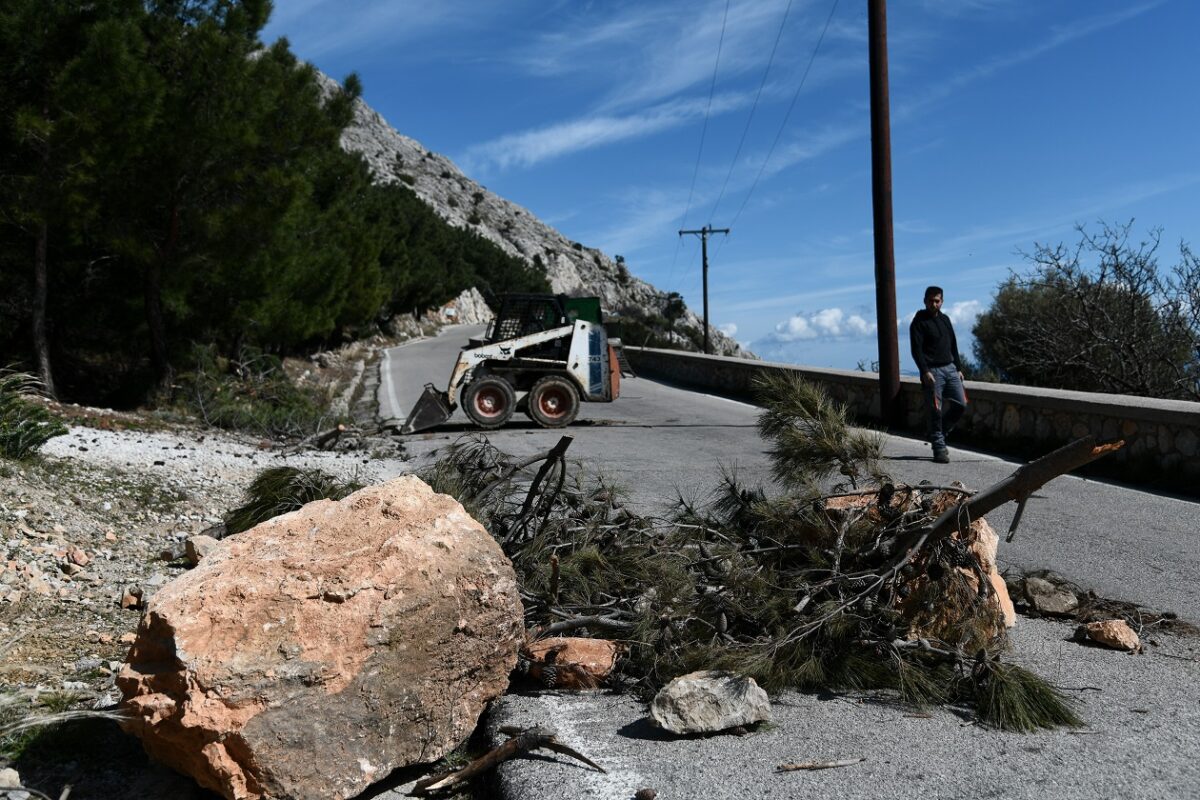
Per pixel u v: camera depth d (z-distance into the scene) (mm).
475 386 14633
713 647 3664
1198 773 2934
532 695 3691
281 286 18141
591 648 3854
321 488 5918
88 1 13141
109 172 12750
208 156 13461
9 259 13820
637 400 19719
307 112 14945
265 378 17500
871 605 3828
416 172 155250
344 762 2809
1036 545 6320
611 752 3139
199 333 17281
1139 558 5949
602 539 4480
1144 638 4402
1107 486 8602
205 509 7238
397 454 11586
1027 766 2998
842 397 15891
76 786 2977
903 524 4121
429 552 3107
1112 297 14414
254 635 2768
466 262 74438
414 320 56656
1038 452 10414
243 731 2635
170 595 2844
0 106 12875
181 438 11031
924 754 3104
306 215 21359
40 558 5258
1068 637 4406
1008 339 16469
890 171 13906
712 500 7523
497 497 4949
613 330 50406
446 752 3139
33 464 7133
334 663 2807
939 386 10016
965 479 8852
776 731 3324
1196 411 8188
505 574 3305
